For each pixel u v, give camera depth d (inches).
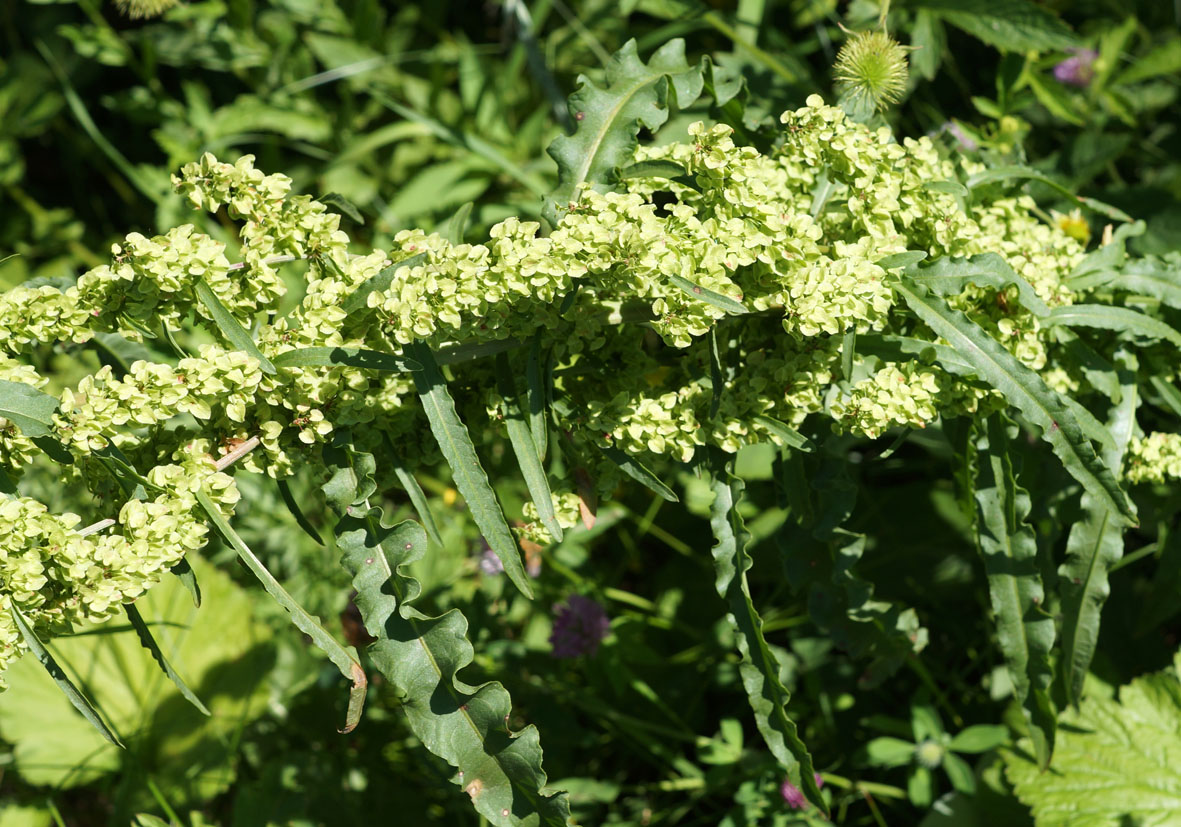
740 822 45.8
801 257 39.7
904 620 42.5
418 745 46.8
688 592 49.4
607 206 39.5
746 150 39.9
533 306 39.8
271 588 39.6
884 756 45.9
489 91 56.1
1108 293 42.1
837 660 47.9
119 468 39.5
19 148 68.3
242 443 40.2
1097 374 41.5
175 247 39.4
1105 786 44.7
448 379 42.1
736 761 46.3
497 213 50.1
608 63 41.8
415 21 64.4
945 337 40.2
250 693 48.9
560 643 46.8
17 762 48.3
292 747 49.1
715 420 40.6
